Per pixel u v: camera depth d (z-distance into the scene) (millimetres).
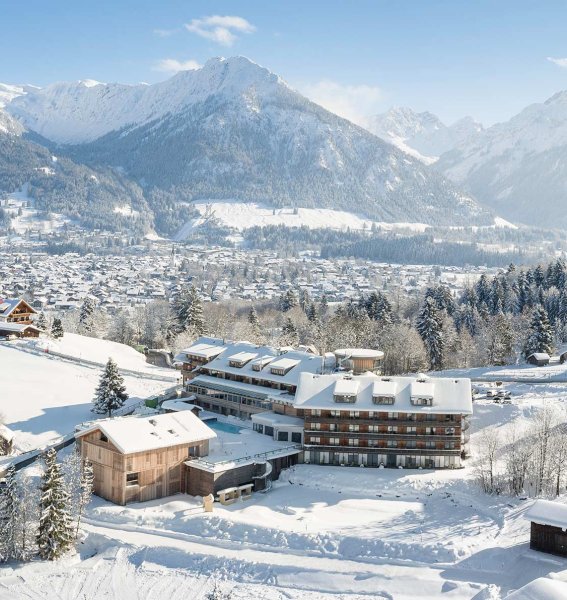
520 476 96500
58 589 78375
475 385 145750
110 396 136625
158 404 139000
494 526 87688
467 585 74188
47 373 160625
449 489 99750
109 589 78250
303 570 79000
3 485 96875
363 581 76812
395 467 108688
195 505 96500
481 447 112312
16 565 82875
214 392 132000
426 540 83688
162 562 83125
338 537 84500
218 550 84375
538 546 80125
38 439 123625
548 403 127562
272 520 90250
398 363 169125
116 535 88875
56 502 84438
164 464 100438
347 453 109375
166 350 196125
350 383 111875
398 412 108062
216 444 111125
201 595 76375
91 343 199000
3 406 138375
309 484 104000
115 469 97750
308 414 110438
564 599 62219
